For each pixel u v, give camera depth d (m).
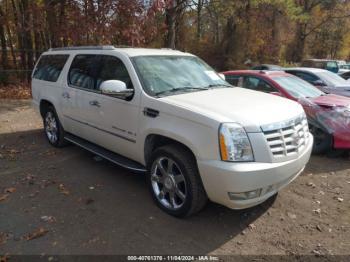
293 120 3.76
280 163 3.50
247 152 3.33
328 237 3.58
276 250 3.35
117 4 11.38
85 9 11.81
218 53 27.36
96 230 3.61
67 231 3.58
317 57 42.09
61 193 4.45
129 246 3.35
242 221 3.85
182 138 3.58
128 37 11.69
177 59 4.96
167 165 3.94
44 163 5.52
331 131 5.91
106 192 4.50
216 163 3.33
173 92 4.24
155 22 13.09
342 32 39.75
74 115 5.47
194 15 24.98
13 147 6.37
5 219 3.81
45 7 12.76
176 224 3.75
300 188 4.75
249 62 27.50
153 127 3.90
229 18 25.38
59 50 6.18
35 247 3.31
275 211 4.08
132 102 4.21
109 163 5.54
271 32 28.92
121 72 4.53
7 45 15.81
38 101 6.56
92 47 5.26
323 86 9.52
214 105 3.74
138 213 3.97
